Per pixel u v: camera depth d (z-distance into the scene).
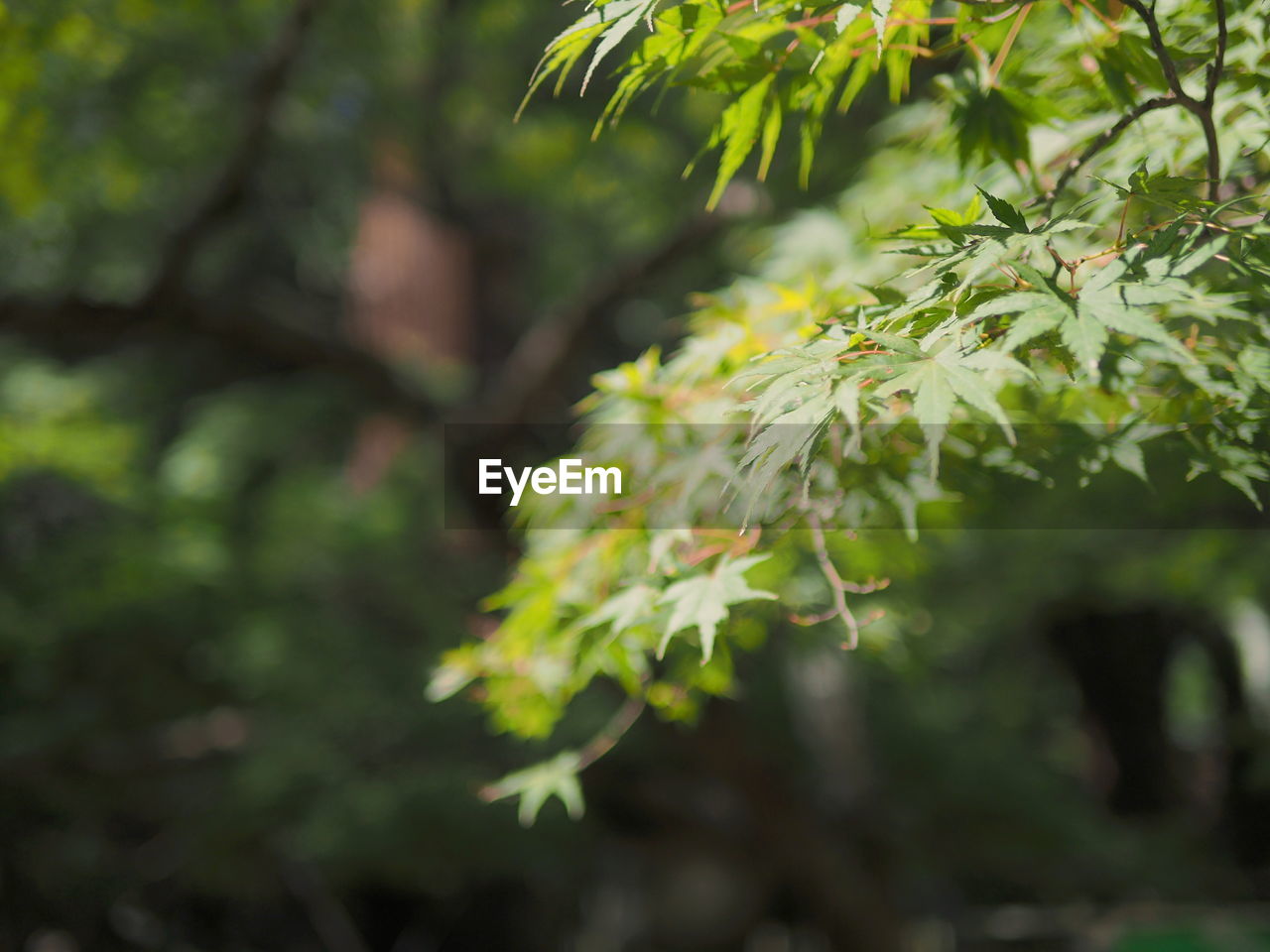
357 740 8.05
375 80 6.93
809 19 1.67
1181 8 1.87
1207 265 1.83
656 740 7.67
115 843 8.50
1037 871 8.89
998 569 7.11
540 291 11.30
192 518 8.80
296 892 8.64
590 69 1.53
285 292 9.97
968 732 9.83
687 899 10.21
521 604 2.51
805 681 8.64
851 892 7.96
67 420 8.17
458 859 7.86
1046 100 1.88
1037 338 1.48
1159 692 12.41
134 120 5.53
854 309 1.73
